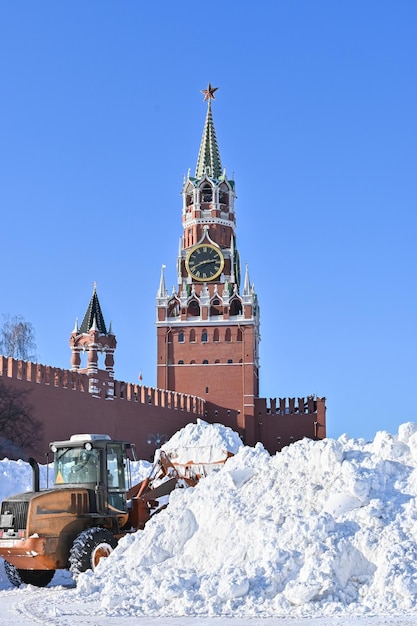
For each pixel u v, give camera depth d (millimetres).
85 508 25453
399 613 17562
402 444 24891
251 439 113188
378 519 20797
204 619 17672
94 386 83312
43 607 20000
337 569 19406
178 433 80812
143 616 18359
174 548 22922
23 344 101688
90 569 23375
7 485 35125
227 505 23203
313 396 114250
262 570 19734
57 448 26859
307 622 16938
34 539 23734
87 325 99812
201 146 128375
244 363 115062
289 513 21938
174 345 116812
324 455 23688
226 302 117062
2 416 69312
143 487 28938
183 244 123125
